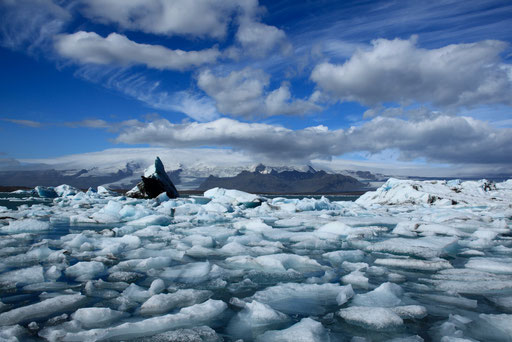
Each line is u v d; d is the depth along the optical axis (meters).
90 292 3.09
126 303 2.83
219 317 2.53
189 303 2.87
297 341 2.08
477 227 7.96
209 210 12.05
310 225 8.75
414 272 3.91
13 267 4.02
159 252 4.96
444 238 6.02
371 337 2.18
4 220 8.79
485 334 2.22
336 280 3.62
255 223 7.98
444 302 2.86
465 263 4.38
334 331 2.28
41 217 9.60
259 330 2.32
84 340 2.11
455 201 16.11
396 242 5.68
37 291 3.13
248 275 3.81
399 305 2.79
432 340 2.14
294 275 3.82
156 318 2.41
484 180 20.03
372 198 19.73
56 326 2.29
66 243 5.48
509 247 5.55
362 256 4.88
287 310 2.71
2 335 2.10
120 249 5.20
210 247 5.59
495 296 3.00
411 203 16.98
